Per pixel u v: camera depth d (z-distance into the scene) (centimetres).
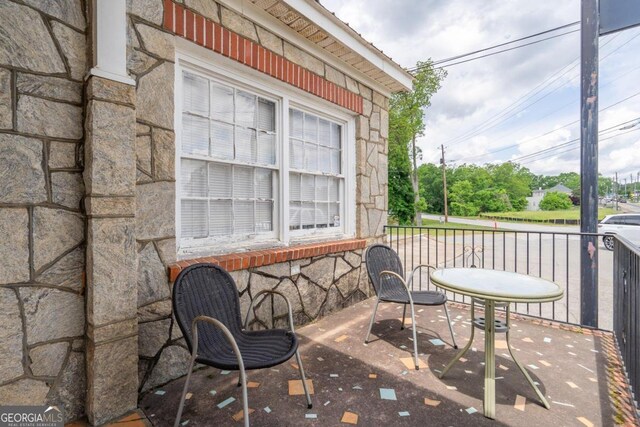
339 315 338
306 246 313
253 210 284
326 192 368
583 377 214
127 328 172
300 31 287
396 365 229
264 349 171
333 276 346
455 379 211
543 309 426
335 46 314
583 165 327
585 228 324
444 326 307
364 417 171
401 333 289
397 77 398
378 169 420
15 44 144
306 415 172
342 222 387
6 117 142
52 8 155
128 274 172
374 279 278
